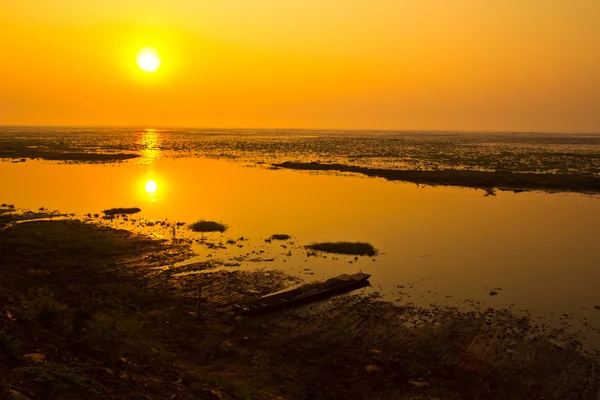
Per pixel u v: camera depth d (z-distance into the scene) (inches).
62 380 352.2
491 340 573.6
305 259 895.1
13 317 459.8
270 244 994.1
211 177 2121.1
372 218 1280.8
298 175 2244.1
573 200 1630.2
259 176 2191.2
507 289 753.0
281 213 1323.8
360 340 569.9
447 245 1015.6
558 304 693.9
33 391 329.4
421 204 1509.6
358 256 921.5
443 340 571.8
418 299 705.0
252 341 563.8
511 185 1936.5
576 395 461.7
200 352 533.3
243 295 706.2
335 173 2341.3
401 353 539.5
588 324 625.6
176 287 730.8
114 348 454.6
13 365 359.6
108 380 380.2
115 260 849.5
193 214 1284.4
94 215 1226.0
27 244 909.2
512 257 929.5
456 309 668.7
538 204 1541.6
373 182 2021.4
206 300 684.7
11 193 1562.5
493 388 473.4
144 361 458.3
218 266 838.5
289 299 670.5
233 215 1283.2
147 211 1310.3
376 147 4522.6
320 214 1320.1
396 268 851.4
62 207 1332.4
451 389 471.2
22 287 685.9
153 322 606.5
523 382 484.4
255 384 462.6
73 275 761.6
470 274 823.7
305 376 487.8
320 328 602.5
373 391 464.1
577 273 836.6
